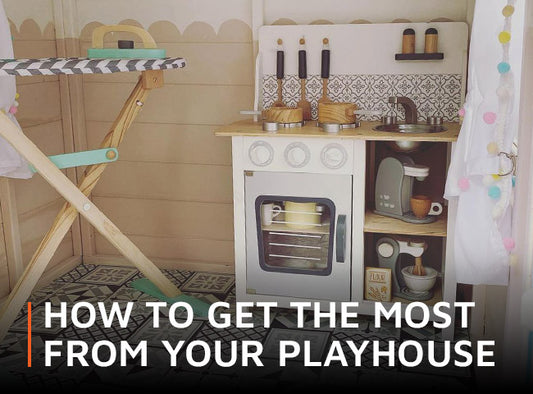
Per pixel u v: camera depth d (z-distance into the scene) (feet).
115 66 6.97
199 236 10.09
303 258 8.43
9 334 7.91
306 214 8.24
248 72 9.32
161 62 7.39
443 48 8.44
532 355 5.01
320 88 8.95
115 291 9.31
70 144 10.03
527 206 5.30
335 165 7.64
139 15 9.50
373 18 8.74
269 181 7.93
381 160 8.67
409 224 7.90
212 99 9.53
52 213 9.91
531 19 5.18
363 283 8.11
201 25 9.33
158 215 10.15
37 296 9.15
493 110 6.31
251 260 8.28
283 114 8.12
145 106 9.80
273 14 9.06
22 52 8.94
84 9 9.68
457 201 7.26
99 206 10.36
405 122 8.54
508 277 6.37
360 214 7.75
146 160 9.99
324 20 8.90
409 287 8.19
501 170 6.26
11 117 7.97
